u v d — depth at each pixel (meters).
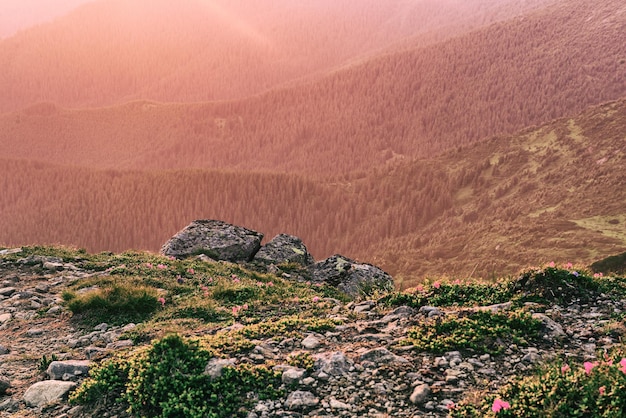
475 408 5.98
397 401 6.42
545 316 8.40
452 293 10.20
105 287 13.51
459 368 7.06
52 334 11.09
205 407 6.43
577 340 7.79
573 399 5.40
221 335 8.80
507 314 8.43
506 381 6.64
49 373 8.34
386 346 8.00
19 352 9.99
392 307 10.18
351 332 8.87
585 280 9.89
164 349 7.44
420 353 7.62
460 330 8.00
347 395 6.62
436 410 6.15
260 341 8.50
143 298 12.46
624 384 5.22
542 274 9.96
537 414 5.36
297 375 7.08
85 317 12.04
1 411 7.42
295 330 9.09
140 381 7.05
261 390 6.84
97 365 8.36
